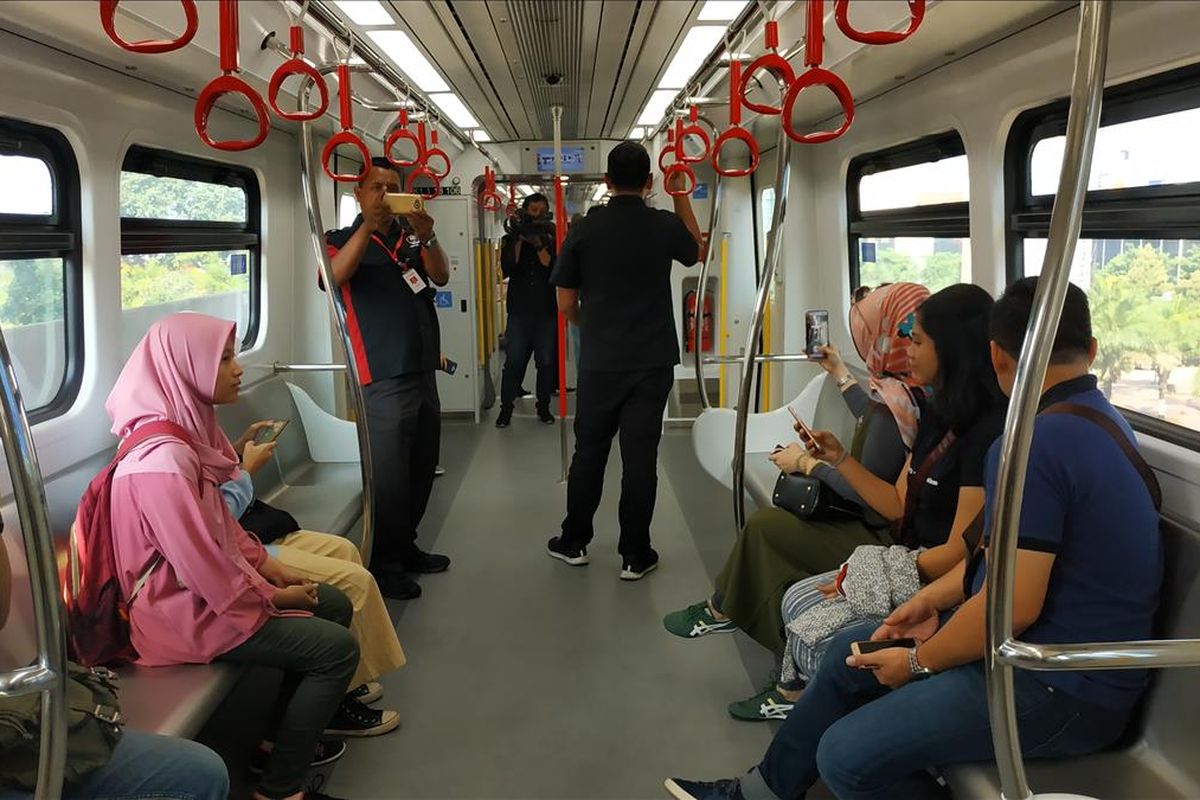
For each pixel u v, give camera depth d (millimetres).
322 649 2307
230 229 4473
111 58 2830
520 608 3803
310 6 2385
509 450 6645
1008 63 2752
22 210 2695
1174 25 2061
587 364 3971
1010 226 3043
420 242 3910
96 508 2215
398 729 2869
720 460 4422
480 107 5992
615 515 5055
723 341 6680
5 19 2352
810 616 2426
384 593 3926
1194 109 2148
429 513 5145
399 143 6562
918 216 3779
